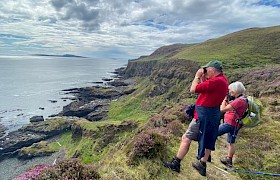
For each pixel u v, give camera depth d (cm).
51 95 10119
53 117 6631
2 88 12031
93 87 10806
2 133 5253
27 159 4206
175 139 773
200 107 464
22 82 14475
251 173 569
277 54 6406
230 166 631
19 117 6712
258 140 834
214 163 643
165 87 7412
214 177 546
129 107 7138
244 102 579
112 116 6644
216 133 473
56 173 416
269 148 750
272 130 952
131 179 474
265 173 560
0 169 3878
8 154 4334
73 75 19512
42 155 4294
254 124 585
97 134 4347
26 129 5419
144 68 15000
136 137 602
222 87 448
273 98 1672
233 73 4300
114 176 471
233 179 557
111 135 4084
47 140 5028
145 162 533
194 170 554
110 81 14950
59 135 5291
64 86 12725
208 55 8756
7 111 7381
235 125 620
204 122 462
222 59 6681
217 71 458
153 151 565
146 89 8031
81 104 7938
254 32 11381
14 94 10362
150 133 601
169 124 945
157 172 516
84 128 4619
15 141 4694
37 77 17575
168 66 8750
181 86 6731
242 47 8619
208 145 477
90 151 3888
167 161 559
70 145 4675
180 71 7394
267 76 2795
